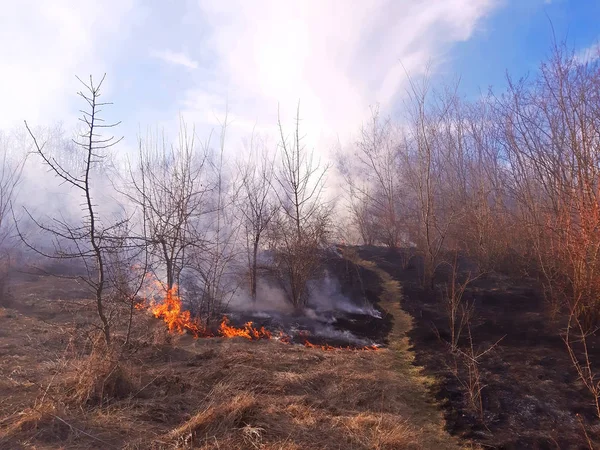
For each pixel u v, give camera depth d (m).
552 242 9.09
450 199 14.73
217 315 9.12
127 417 4.16
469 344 7.30
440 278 12.34
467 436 4.47
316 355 6.70
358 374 5.91
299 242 9.98
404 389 5.63
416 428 4.61
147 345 6.43
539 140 10.25
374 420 4.49
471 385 5.37
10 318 7.95
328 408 4.82
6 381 4.88
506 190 13.88
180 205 8.59
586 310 7.45
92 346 5.18
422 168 13.47
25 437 3.69
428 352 7.05
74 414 4.14
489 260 12.61
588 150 7.72
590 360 6.30
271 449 3.68
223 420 4.07
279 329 8.78
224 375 5.50
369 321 9.36
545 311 8.85
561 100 8.85
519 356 6.60
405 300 10.48
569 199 8.33
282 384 5.30
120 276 6.27
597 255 7.43
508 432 4.51
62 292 10.50
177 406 4.52
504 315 8.83
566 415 4.80
